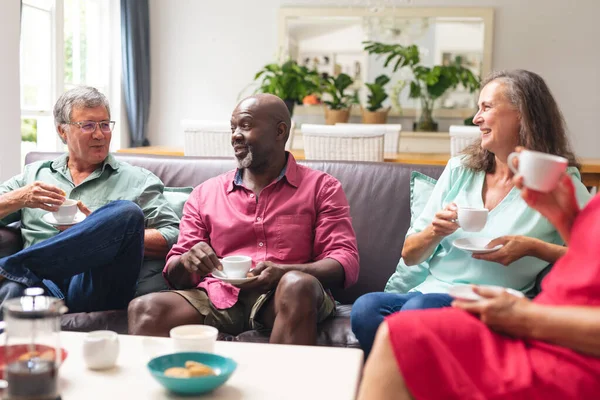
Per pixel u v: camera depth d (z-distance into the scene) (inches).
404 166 100.9
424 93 223.8
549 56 227.6
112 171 101.0
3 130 136.7
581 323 49.1
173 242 95.2
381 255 97.5
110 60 220.2
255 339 80.6
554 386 49.1
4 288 83.7
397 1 229.8
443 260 82.3
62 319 84.4
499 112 79.3
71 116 97.7
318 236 88.0
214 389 53.4
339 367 58.8
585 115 227.9
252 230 88.2
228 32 237.3
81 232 83.7
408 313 52.4
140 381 55.4
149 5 237.8
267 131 87.9
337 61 233.6
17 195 88.0
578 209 56.0
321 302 78.6
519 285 78.9
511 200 80.0
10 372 46.3
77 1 203.3
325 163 103.5
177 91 240.8
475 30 227.8
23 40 174.2
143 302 79.7
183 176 106.8
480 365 50.5
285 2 234.5
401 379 50.1
